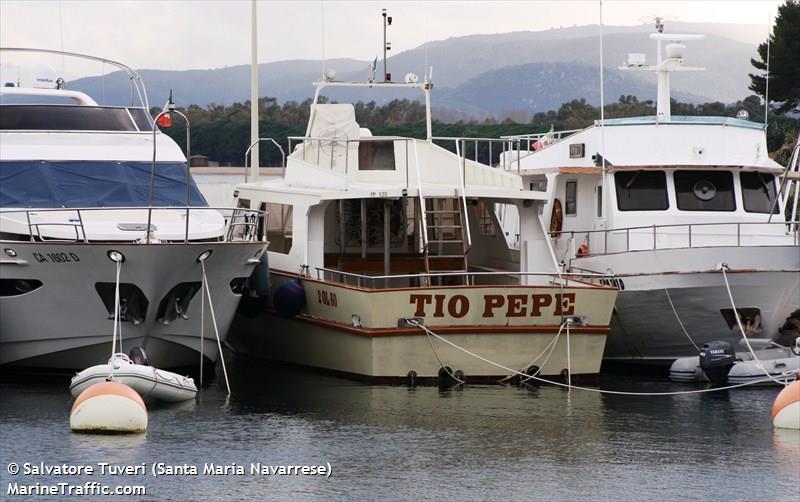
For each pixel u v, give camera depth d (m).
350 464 58.25
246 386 77.50
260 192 90.12
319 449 60.81
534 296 76.75
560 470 57.69
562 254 92.50
